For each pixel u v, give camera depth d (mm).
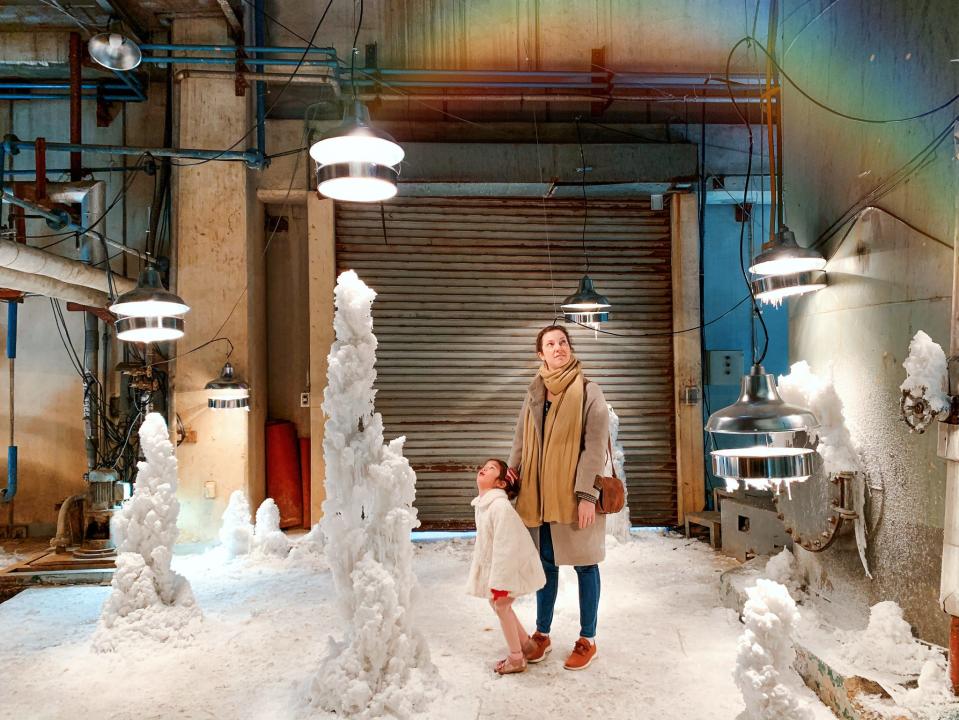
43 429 7047
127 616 3893
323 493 6770
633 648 3557
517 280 7059
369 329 3211
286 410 7398
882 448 3252
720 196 7367
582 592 3352
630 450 7086
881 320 3289
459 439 6949
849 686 2682
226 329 6480
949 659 2580
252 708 3000
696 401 7008
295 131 6902
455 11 7145
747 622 2455
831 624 3432
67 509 5777
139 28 6770
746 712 2402
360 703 2814
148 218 6898
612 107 7305
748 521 5418
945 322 2844
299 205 7441
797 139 4277
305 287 7449
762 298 3994
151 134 7164
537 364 7035
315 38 7055
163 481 4191
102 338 7035
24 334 7078
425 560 5766
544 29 7176
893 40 3209
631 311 7137
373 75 6844
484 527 3301
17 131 7188
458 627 3957
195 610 4094
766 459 3068
